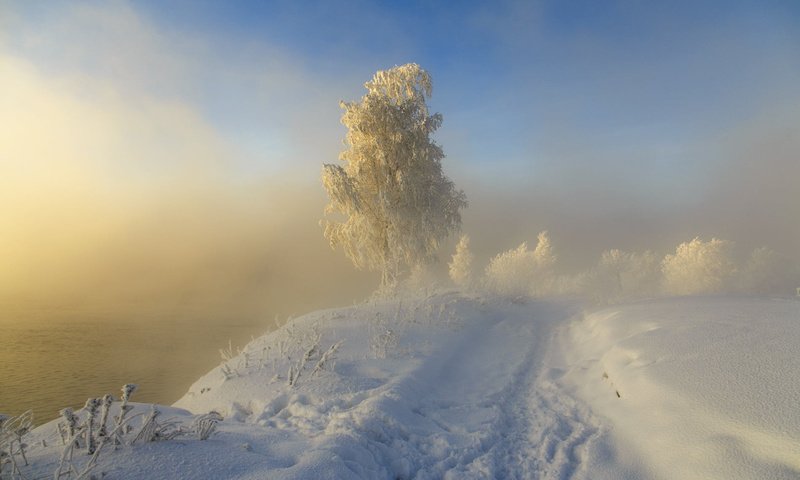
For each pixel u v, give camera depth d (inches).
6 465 119.8
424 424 220.8
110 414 175.3
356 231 825.5
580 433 208.1
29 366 1103.6
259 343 405.4
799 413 153.6
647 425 189.6
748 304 391.5
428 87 846.5
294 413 229.1
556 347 434.0
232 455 140.8
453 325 490.6
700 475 143.4
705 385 199.9
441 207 846.5
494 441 206.4
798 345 220.1
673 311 399.2
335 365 307.3
